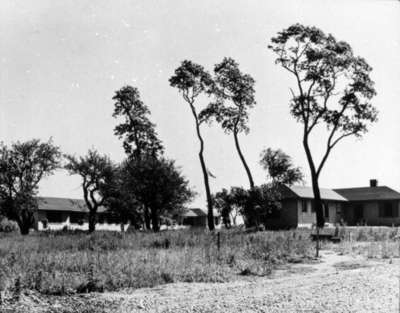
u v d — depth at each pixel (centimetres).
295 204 4928
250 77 5166
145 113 5894
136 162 4834
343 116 4638
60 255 1809
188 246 2300
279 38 4747
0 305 1095
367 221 5597
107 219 6856
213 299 1081
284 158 6562
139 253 1839
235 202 4122
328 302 985
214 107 5222
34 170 5031
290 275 1590
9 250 2220
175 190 4656
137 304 1076
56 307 1076
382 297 1024
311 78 4625
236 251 1997
